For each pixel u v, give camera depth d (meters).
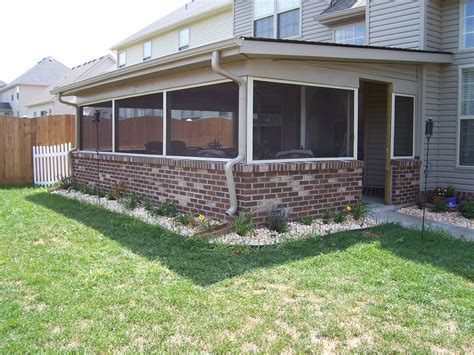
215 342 3.16
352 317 3.59
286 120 6.70
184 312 3.63
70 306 3.71
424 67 9.05
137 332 3.29
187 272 4.58
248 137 6.24
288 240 5.78
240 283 4.30
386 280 4.40
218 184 6.68
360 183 7.66
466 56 9.00
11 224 6.78
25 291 4.04
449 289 4.17
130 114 9.11
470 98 9.05
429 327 3.43
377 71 8.16
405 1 9.30
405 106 8.95
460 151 9.23
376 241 5.88
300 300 3.90
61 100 11.27
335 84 7.27
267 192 6.43
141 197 8.62
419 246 5.70
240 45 5.62
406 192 8.95
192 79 7.16
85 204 8.62
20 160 12.70
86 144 11.25
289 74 6.60
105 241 5.78
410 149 9.12
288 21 12.96
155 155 8.24
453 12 9.16
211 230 6.09
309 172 6.92
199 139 7.15
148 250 5.38
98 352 3.02
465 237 6.44
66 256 5.10
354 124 7.64
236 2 14.62
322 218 7.09
